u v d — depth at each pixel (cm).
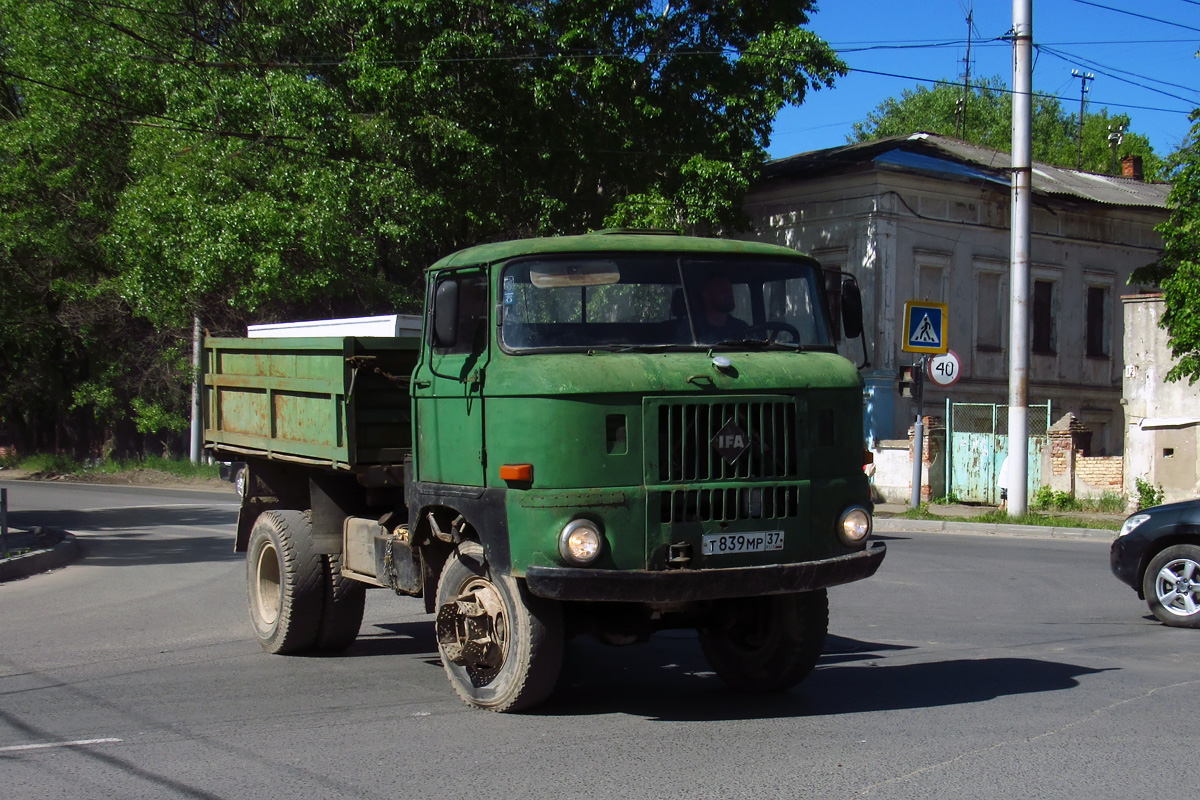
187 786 531
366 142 2381
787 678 705
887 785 516
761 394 636
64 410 4166
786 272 699
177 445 4038
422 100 2366
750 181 2631
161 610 1105
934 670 789
